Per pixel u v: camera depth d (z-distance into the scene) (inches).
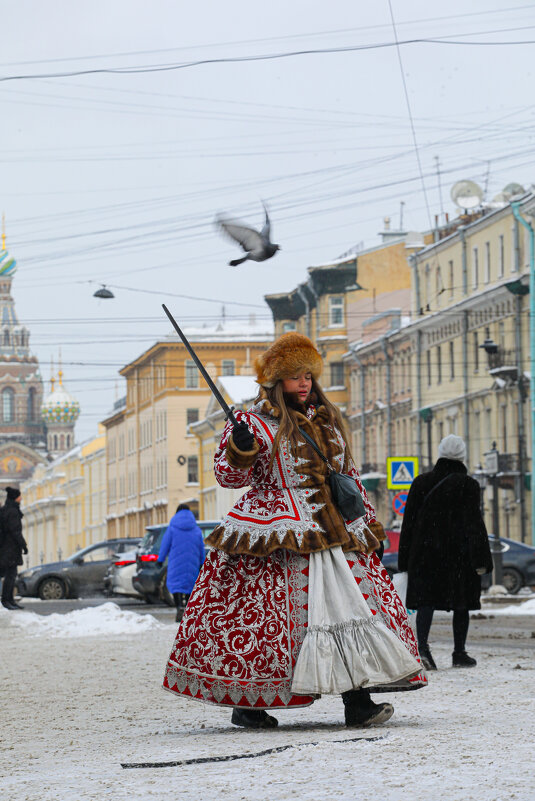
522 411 2893.7
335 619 342.6
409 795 248.8
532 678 520.4
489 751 301.7
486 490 2999.5
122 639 928.3
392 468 1505.9
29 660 745.6
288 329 4744.1
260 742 334.6
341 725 367.2
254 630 343.6
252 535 345.7
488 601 1578.5
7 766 324.5
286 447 348.2
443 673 565.3
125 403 6924.2
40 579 2031.3
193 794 259.6
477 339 3184.1
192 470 5797.2
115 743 362.9
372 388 3929.6
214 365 5812.0
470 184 3518.7
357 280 4217.5
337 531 347.3
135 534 6446.9
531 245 2881.4
